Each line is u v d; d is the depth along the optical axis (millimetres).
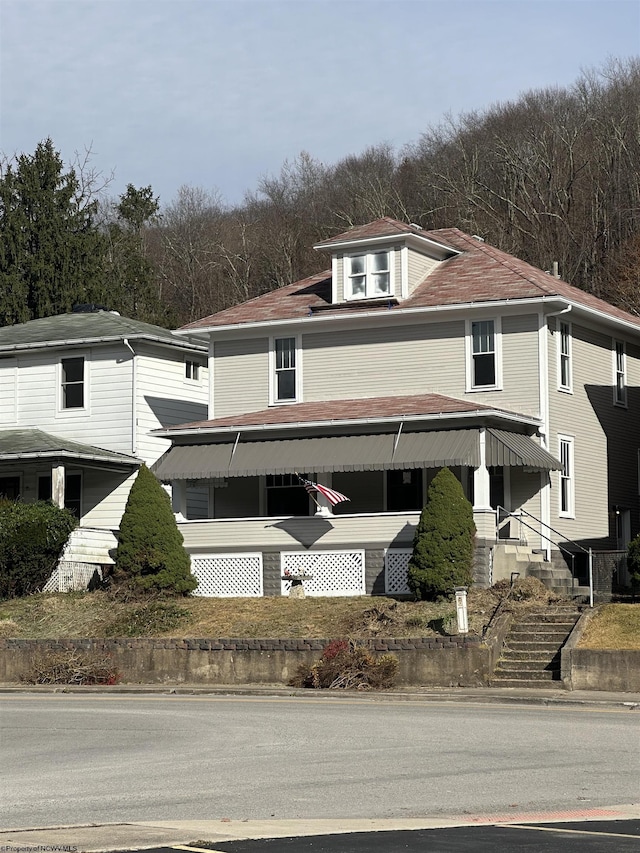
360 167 88875
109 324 45125
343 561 35094
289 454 36219
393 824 12586
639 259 62938
